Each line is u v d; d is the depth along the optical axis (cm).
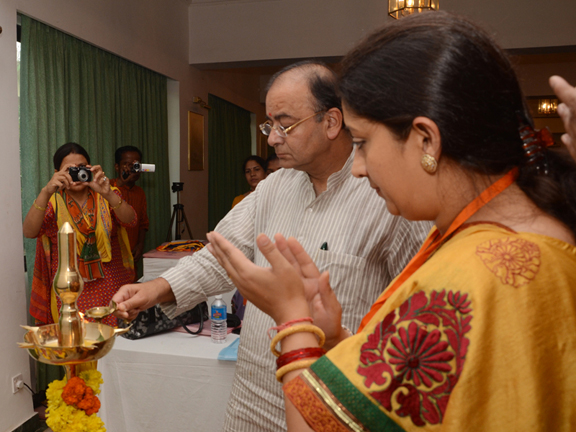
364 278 115
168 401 182
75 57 346
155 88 476
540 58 662
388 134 52
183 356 179
